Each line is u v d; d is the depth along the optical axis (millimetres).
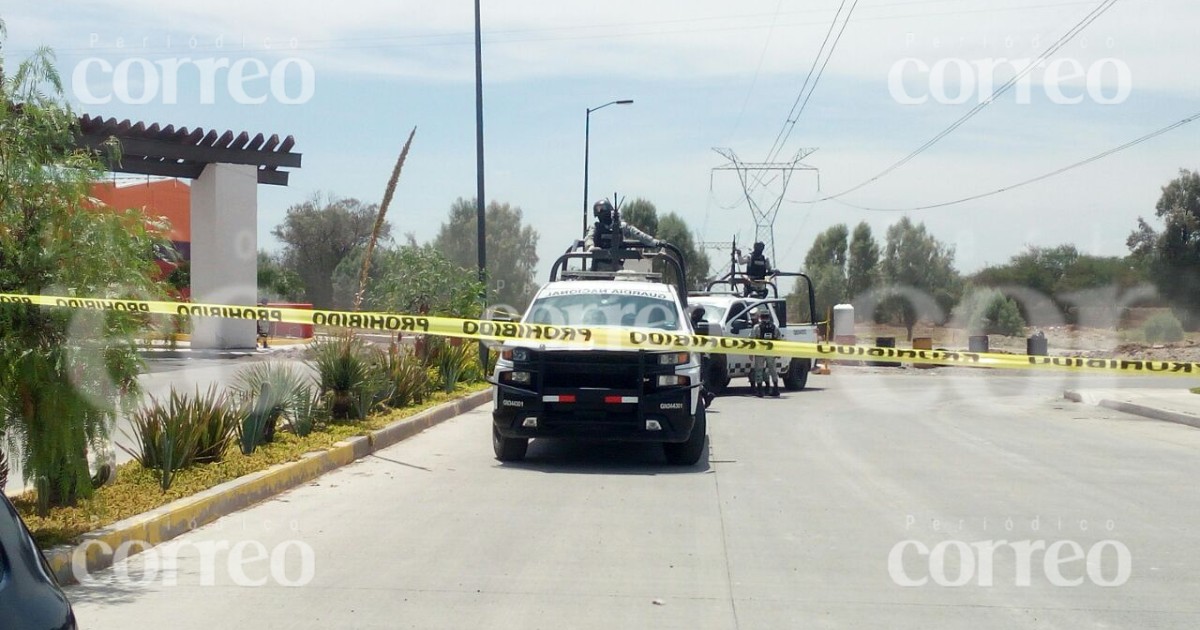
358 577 7090
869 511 9531
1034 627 6207
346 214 47719
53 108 7316
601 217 21031
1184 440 15523
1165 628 6215
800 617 6340
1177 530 8898
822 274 56000
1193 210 46906
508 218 58969
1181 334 43625
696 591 6859
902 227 52344
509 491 10297
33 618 3305
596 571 7316
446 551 7828
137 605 6430
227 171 26375
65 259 7230
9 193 7133
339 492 10102
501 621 6203
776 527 8797
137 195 36062
